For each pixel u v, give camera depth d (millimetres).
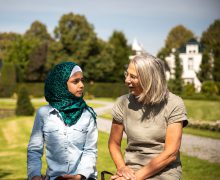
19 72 61562
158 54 72250
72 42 63062
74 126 2992
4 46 84562
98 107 37125
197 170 8727
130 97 3143
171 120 2955
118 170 2971
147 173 2852
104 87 58500
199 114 30359
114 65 64500
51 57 64000
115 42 70750
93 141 3076
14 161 10633
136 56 3035
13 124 22547
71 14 64438
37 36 94688
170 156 2885
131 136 3037
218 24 68750
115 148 3180
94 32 64500
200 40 71188
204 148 12289
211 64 56219
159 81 2947
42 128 3023
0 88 57062
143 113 3014
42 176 2934
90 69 63688
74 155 2971
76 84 2986
